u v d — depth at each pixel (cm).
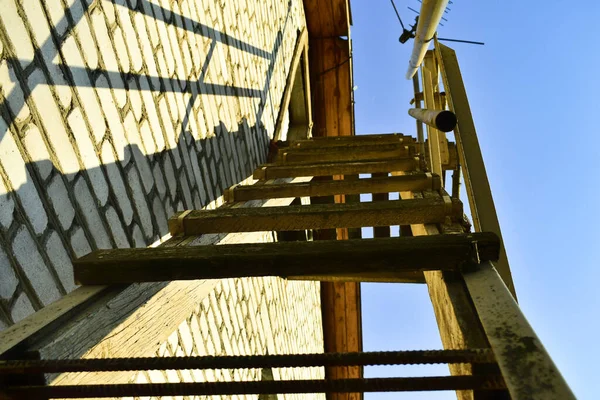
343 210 178
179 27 314
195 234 190
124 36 246
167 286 150
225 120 407
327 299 811
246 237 229
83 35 213
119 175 240
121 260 130
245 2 470
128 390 88
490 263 116
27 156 178
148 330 135
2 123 167
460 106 259
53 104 193
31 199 179
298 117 761
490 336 83
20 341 96
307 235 481
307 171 326
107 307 121
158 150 283
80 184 209
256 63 514
